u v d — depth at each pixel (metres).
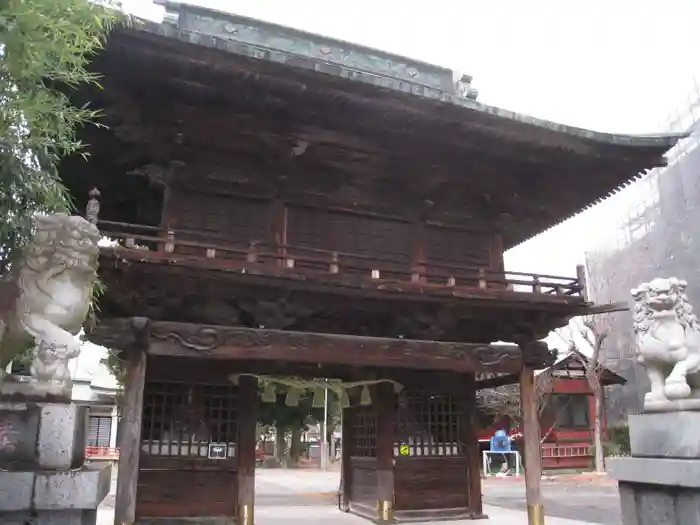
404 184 14.52
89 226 7.67
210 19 15.19
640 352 10.00
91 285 7.84
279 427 46.75
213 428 13.73
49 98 7.67
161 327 11.55
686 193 35.94
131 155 12.62
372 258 12.61
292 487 31.55
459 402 16.27
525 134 13.24
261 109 12.16
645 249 40.34
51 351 7.05
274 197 13.73
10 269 7.47
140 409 11.36
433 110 12.43
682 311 9.72
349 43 16.44
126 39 10.16
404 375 15.74
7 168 6.99
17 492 6.33
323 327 14.30
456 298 12.78
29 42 6.36
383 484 15.10
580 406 41.81
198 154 12.88
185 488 13.16
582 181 15.23
